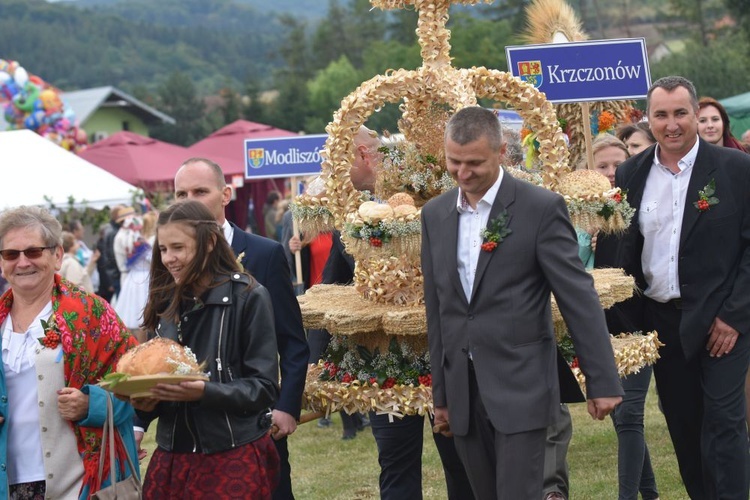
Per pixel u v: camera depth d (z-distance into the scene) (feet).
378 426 18.28
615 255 19.97
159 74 608.60
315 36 307.17
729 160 18.48
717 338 18.31
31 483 15.12
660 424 29.53
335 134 18.19
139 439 16.69
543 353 14.73
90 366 15.29
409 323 16.80
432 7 18.30
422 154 18.93
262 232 106.01
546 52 23.03
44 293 15.48
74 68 581.94
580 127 29.66
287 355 16.88
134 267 50.90
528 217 14.76
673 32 213.66
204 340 14.51
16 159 63.05
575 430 29.58
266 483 14.53
